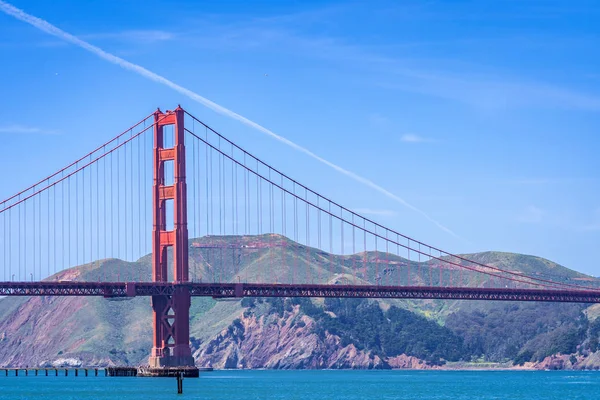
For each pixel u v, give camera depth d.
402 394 165.88
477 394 167.50
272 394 161.12
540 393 171.50
